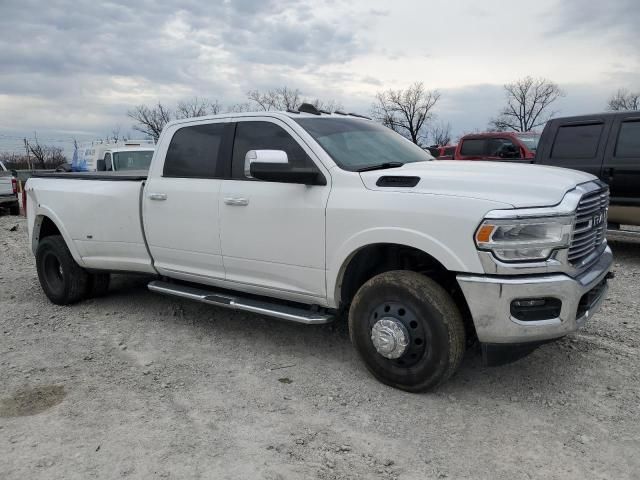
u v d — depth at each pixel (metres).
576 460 3.01
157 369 4.31
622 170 7.75
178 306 5.98
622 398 3.70
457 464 3.00
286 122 4.40
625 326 5.05
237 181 4.58
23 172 19.73
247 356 4.55
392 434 3.31
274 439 3.26
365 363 3.98
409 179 3.76
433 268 4.01
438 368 3.61
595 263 3.87
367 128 4.93
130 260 5.53
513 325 3.38
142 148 14.22
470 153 13.53
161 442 3.23
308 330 5.14
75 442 3.24
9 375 4.21
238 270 4.65
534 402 3.68
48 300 6.43
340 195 3.96
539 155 8.56
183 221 4.92
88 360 4.51
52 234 6.44
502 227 3.31
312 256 4.12
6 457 3.08
